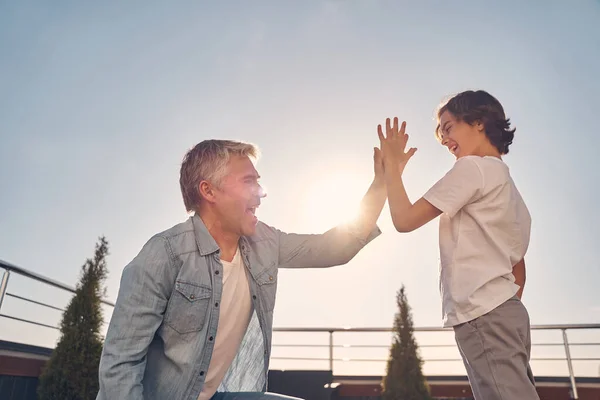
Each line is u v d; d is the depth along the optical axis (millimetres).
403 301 5973
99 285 4527
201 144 1361
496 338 1160
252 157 1395
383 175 1463
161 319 1156
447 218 1351
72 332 4223
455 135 1467
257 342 1371
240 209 1296
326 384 4902
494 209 1285
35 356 4223
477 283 1208
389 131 1436
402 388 5484
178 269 1188
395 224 1330
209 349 1185
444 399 5672
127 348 1087
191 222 1286
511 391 1110
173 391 1146
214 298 1211
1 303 3381
